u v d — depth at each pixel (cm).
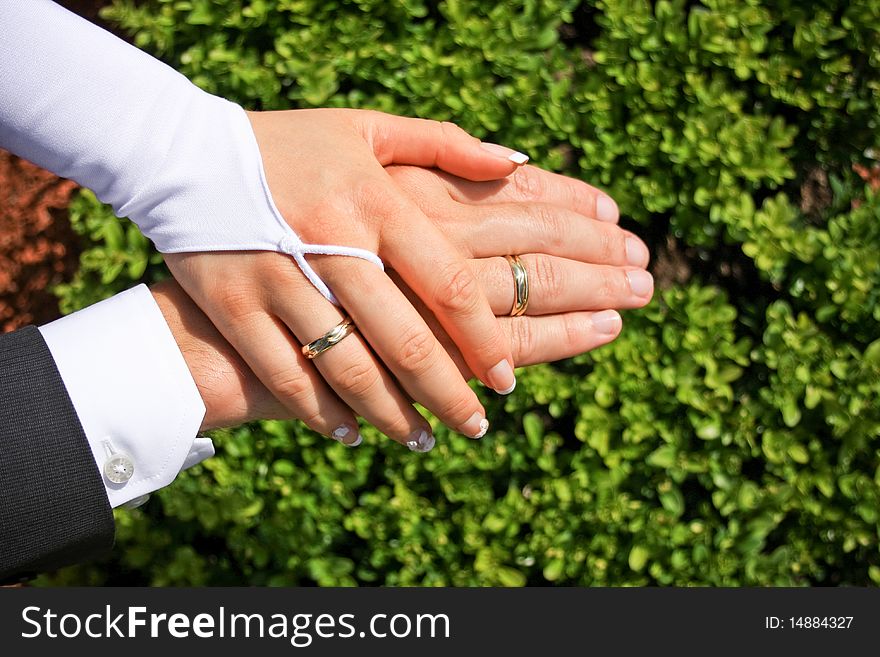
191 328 103
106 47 98
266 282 97
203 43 200
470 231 120
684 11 211
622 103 200
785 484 195
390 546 208
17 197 237
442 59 193
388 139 120
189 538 218
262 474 205
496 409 207
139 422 90
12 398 84
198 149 98
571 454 206
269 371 100
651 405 198
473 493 204
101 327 93
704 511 204
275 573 212
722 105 194
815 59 196
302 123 107
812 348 190
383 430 106
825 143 202
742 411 196
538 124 197
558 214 122
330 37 197
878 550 202
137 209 98
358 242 99
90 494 85
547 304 120
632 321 200
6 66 93
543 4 195
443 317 105
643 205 200
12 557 83
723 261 215
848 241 190
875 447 195
